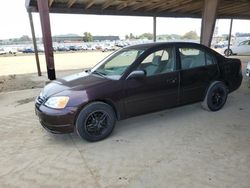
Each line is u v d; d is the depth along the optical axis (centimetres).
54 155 318
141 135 371
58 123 329
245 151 313
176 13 1430
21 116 481
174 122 420
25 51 4322
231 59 493
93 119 347
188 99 432
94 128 349
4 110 529
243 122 412
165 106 408
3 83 915
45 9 639
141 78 371
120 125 413
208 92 454
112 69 402
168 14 1401
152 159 300
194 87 432
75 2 1056
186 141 346
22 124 435
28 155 320
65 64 1689
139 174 269
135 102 373
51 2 987
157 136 366
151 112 399
